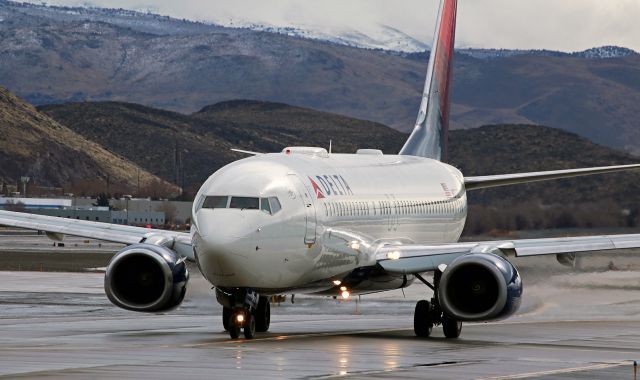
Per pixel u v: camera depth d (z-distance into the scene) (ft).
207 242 216.95
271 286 226.99
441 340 244.42
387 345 225.76
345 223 250.16
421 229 302.04
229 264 217.77
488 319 232.32
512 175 335.26
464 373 178.09
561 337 255.09
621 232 598.34
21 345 219.00
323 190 243.60
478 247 245.86
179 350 208.03
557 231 601.62
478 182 341.82
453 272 233.96
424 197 305.12
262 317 258.78
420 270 249.14
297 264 230.48
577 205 612.29
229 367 181.37
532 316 326.24
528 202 627.46
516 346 229.25
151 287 239.09
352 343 228.43
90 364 184.96
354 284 259.80
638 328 283.18
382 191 277.44
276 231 223.30
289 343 225.76
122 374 171.83
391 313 332.60
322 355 201.16
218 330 260.21
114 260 234.38
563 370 185.06
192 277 320.09
